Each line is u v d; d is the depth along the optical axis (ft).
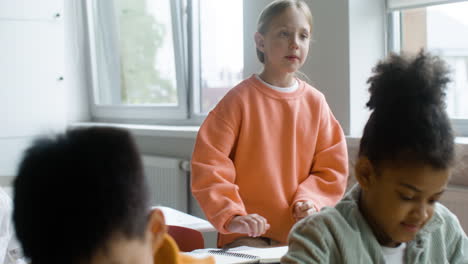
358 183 3.10
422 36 9.21
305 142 6.66
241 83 6.70
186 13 12.55
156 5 13.46
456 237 3.51
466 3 8.63
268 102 6.57
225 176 6.34
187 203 11.62
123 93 14.67
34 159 1.95
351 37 9.05
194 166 6.40
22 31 12.41
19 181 1.95
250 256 4.18
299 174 6.68
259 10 10.21
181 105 12.89
